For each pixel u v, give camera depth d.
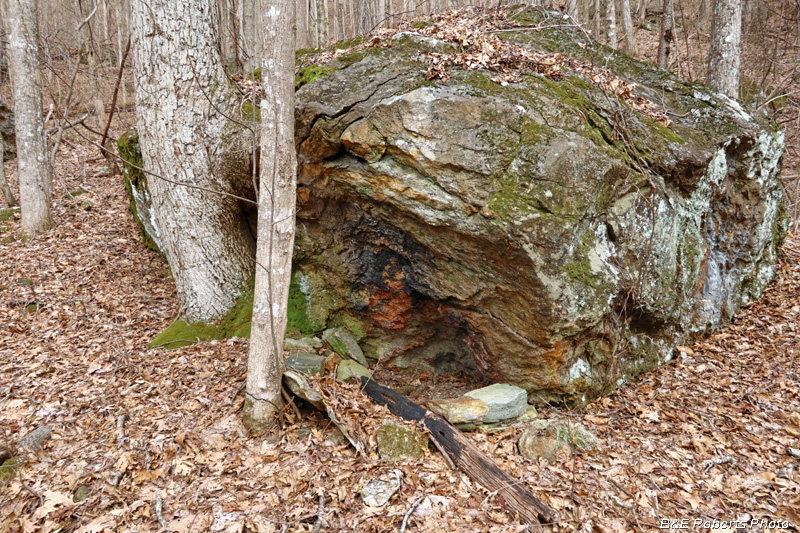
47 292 7.13
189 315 6.21
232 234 6.29
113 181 12.34
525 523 3.31
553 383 4.72
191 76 5.60
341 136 4.88
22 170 8.98
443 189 4.56
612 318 4.90
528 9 7.75
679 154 5.30
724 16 7.79
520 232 4.21
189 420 4.40
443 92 4.73
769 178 6.72
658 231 5.12
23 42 8.69
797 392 4.81
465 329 5.39
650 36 19.02
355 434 4.12
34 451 4.04
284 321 4.23
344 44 6.69
